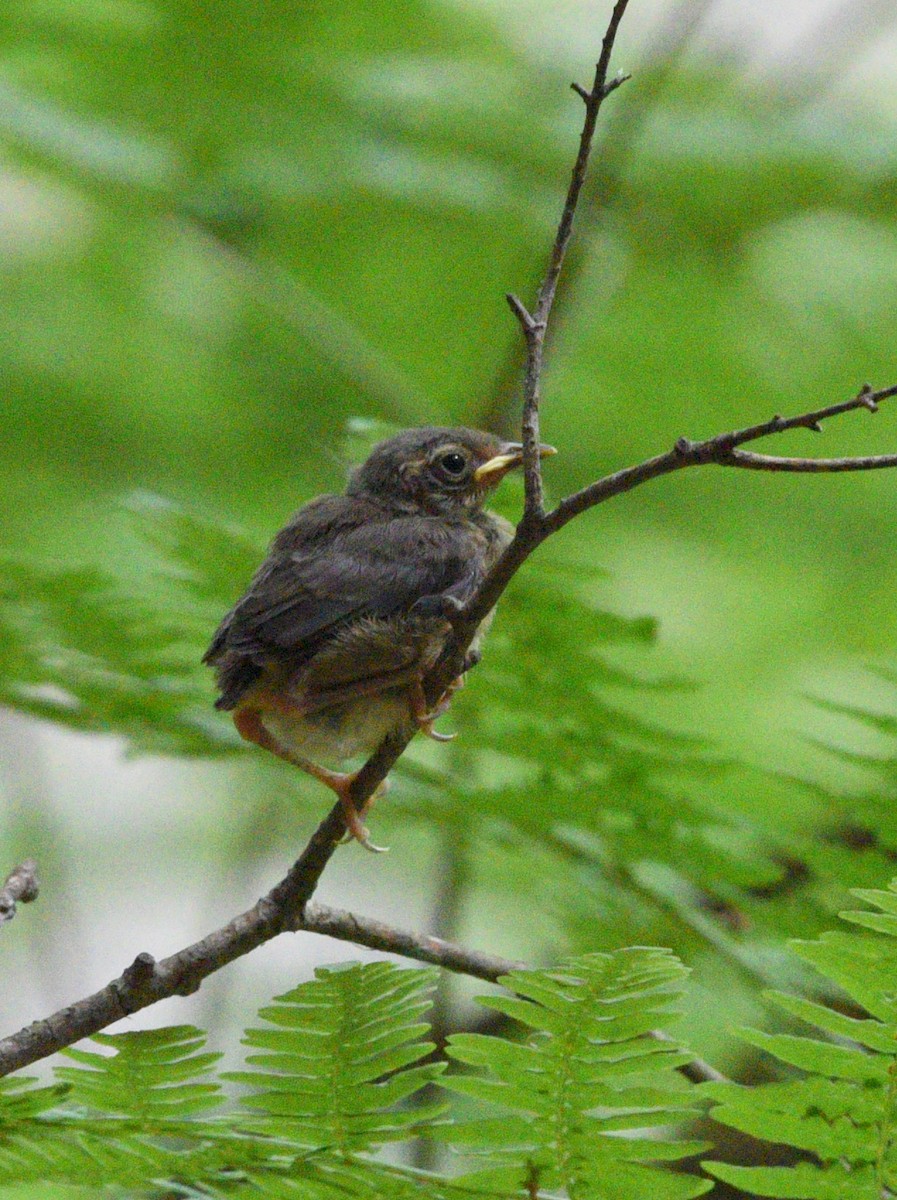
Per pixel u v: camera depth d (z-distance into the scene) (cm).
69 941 1268
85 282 1350
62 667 906
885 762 728
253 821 1342
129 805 1434
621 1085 480
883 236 1232
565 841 859
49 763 1448
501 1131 472
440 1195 488
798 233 1226
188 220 1161
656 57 1159
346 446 905
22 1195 604
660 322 1295
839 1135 461
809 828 952
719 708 1239
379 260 1280
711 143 1129
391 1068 476
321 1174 492
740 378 1321
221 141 1148
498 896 1212
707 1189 472
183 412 1350
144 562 1202
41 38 1172
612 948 845
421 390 1371
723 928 852
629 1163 472
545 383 1158
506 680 825
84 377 1343
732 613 1299
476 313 1329
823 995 789
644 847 812
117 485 1315
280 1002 482
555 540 1302
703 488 1345
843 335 1272
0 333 1336
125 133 1157
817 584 1313
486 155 1165
